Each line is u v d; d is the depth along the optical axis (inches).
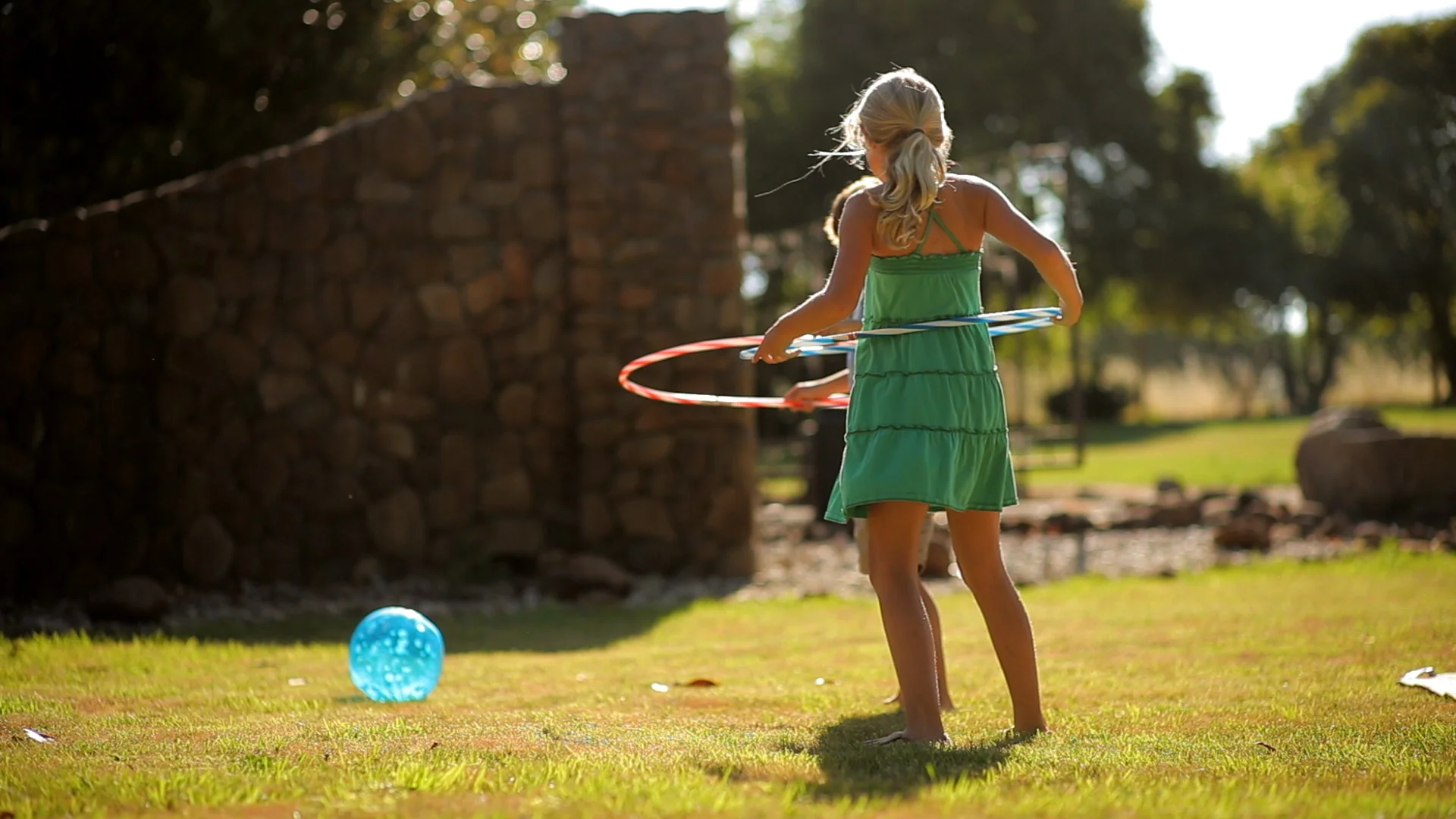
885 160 136.6
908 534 134.3
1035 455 977.5
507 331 374.3
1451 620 242.2
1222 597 308.7
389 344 366.9
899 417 131.7
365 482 363.3
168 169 473.7
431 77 576.1
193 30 456.1
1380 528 436.8
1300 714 151.6
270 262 359.9
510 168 376.5
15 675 201.0
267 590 347.3
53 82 446.3
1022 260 1201.4
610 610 319.6
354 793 100.3
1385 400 2020.2
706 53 381.7
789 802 95.4
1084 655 216.8
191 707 168.2
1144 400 2012.8
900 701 169.2
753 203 1229.1
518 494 372.5
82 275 341.4
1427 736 133.1
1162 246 1401.3
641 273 377.7
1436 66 1593.3
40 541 331.6
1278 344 2031.3
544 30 639.1
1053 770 111.2
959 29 1258.0
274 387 357.7
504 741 131.5
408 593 348.8
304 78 502.3
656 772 110.2
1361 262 1600.6
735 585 366.6
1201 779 107.9
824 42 1254.9
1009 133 1277.1
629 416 375.9
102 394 340.8
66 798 100.2
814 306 132.0
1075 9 1285.7
